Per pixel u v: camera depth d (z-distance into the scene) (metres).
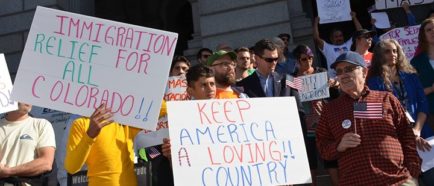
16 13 11.54
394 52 5.34
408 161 4.34
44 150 4.99
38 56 4.46
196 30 11.06
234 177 4.19
